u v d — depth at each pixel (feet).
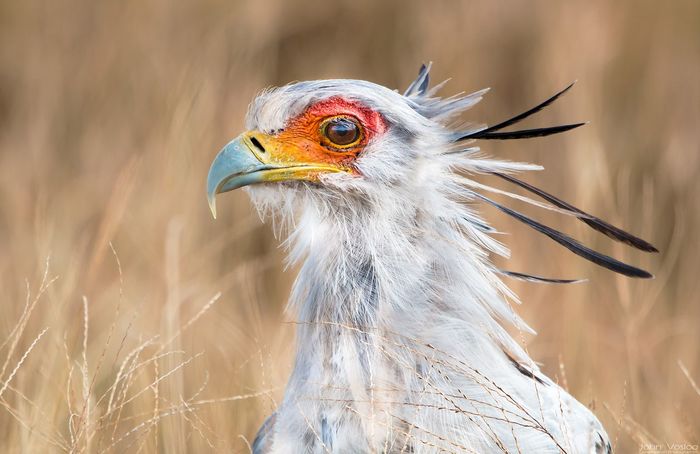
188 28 63.87
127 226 46.85
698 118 58.49
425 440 22.63
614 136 58.29
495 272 25.61
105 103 61.72
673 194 53.21
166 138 51.70
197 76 55.93
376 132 25.11
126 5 65.41
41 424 30.22
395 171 24.82
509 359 25.03
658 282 46.60
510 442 23.07
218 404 32.81
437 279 24.03
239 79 59.93
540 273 47.75
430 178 24.99
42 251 40.04
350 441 22.90
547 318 44.70
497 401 23.26
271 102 26.03
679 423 34.22
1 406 32.83
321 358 23.99
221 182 25.94
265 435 26.13
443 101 26.17
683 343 43.50
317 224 25.45
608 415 34.35
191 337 37.78
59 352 33.27
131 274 44.34
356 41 67.51
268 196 26.55
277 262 49.65
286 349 34.99
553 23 63.00
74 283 39.40
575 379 38.60
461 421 22.89
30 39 65.62
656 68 62.34
